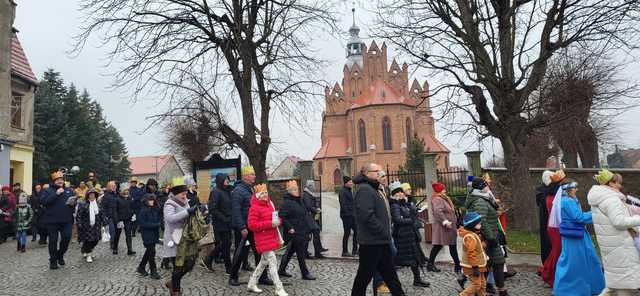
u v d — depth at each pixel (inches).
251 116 536.4
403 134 2401.6
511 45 503.8
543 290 273.0
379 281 256.1
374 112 2418.8
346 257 408.8
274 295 269.6
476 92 482.6
